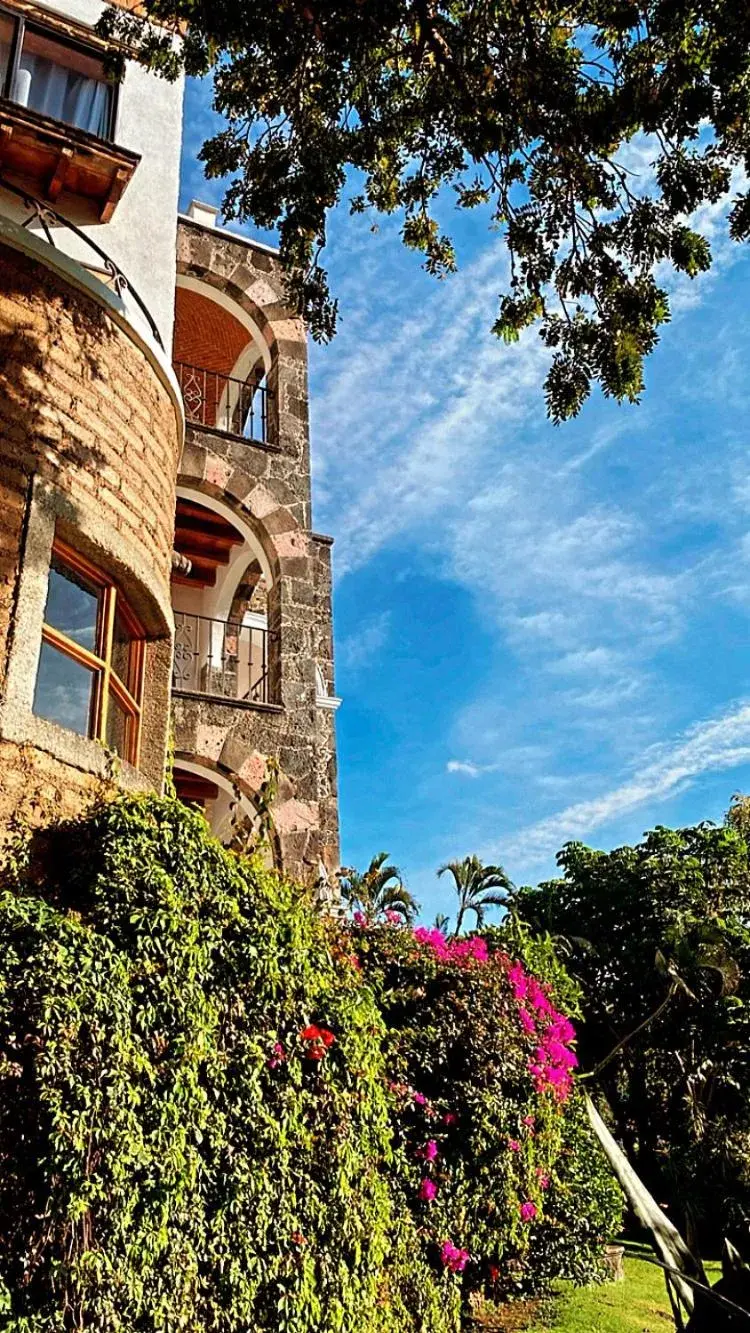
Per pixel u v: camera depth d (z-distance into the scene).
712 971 24.47
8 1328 4.04
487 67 8.32
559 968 11.73
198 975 5.50
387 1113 6.91
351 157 9.06
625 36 7.91
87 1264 4.27
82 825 5.97
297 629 14.40
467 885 28.77
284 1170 5.54
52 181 8.05
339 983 6.85
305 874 12.88
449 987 8.52
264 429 15.78
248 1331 5.11
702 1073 24.92
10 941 4.79
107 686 7.42
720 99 7.57
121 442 7.79
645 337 8.83
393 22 7.79
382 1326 6.29
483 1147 7.74
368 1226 6.06
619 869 29.47
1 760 5.91
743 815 31.02
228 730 13.27
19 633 6.29
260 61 8.82
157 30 9.77
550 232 8.89
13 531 6.49
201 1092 5.15
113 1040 4.71
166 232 9.44
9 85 8.40
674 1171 21.86
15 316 6.99
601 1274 10.95
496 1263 8.37
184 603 17.28
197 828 6.19
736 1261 3.73
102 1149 4.48
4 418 6.64
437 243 10.02
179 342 18.27
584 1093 4.46
